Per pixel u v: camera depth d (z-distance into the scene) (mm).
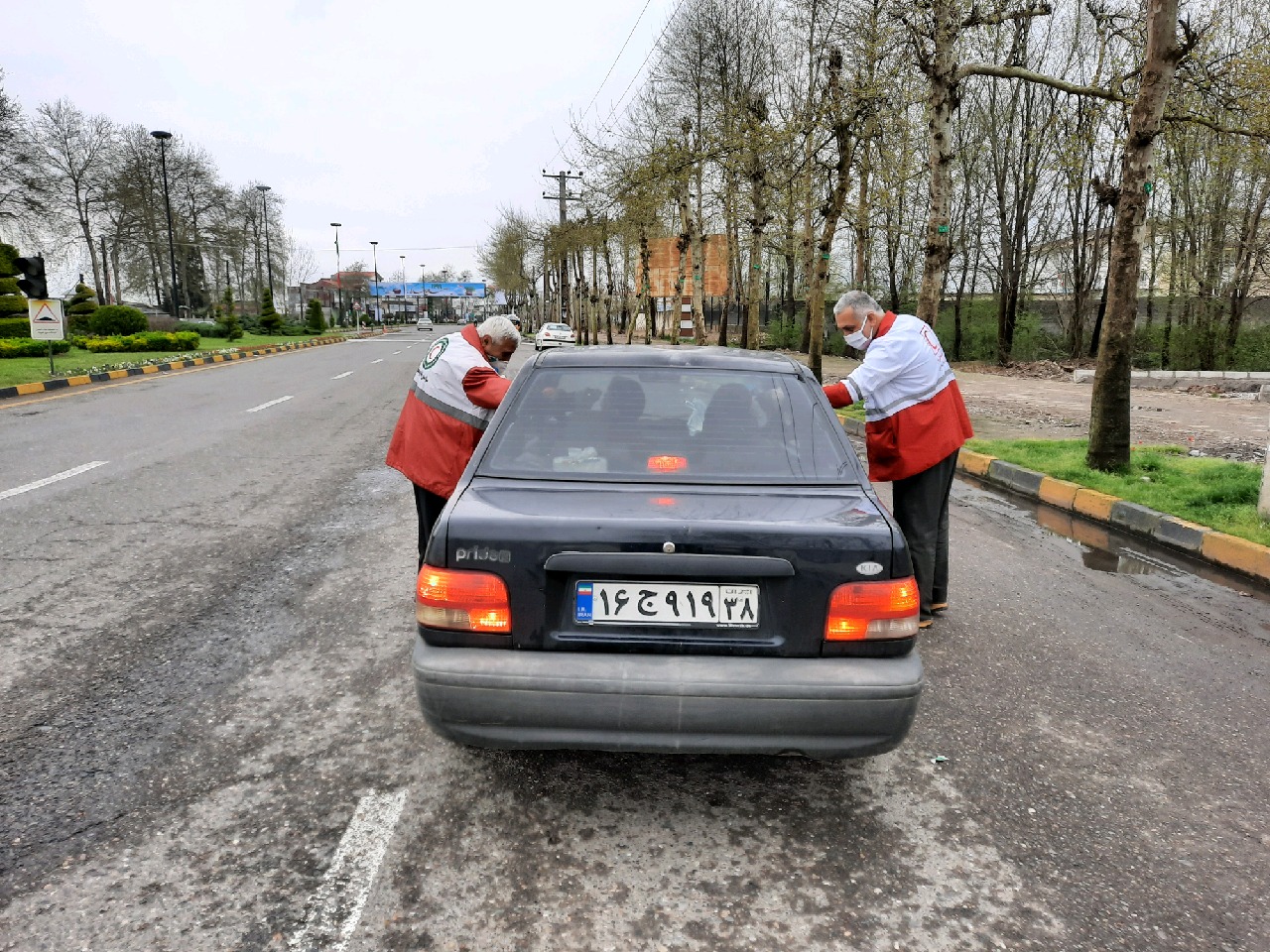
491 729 2418
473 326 4449
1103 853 2570
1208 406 14812
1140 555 6074
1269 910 2330
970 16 11117
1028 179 25422
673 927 2205
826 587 2439
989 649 4199
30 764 2928
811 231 18672
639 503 2605
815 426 3084
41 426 11039
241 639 4094
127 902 2250
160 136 42938
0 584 4793
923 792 2887
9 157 36188
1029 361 27953
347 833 2576
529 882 2373
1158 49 7414
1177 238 23844
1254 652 4281
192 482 7695
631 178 20406
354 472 8312
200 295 64875
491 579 2432
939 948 2152
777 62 20609
